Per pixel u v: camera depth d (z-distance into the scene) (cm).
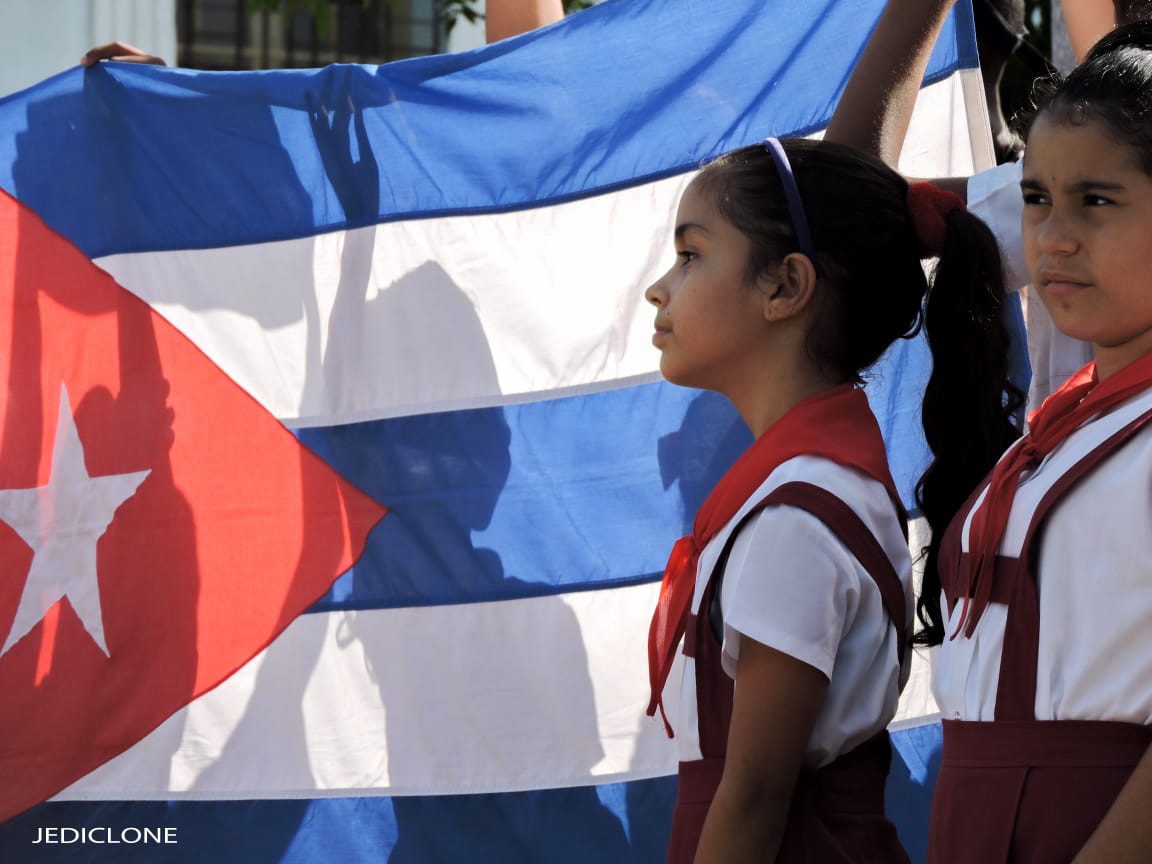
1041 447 206
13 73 694
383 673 372
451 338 378
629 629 363
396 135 385
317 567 378
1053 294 200
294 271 387
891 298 249
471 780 365
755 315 245
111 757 378
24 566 386
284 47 785
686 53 372
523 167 379
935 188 256
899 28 300
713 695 229
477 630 370
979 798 198
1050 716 192
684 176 370
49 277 394
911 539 343
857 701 223
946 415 255
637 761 360
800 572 217
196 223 391
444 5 802
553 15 442
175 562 382
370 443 379
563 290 375
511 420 374
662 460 366
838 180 248
